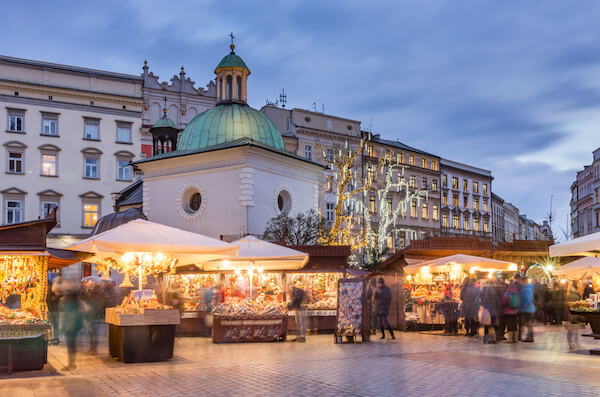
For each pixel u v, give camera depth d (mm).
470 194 82750
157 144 48000
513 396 9562
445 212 76375
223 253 15797
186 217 35000
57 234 51719
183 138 37562
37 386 10680
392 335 19922
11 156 51250
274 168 35375
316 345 18094
